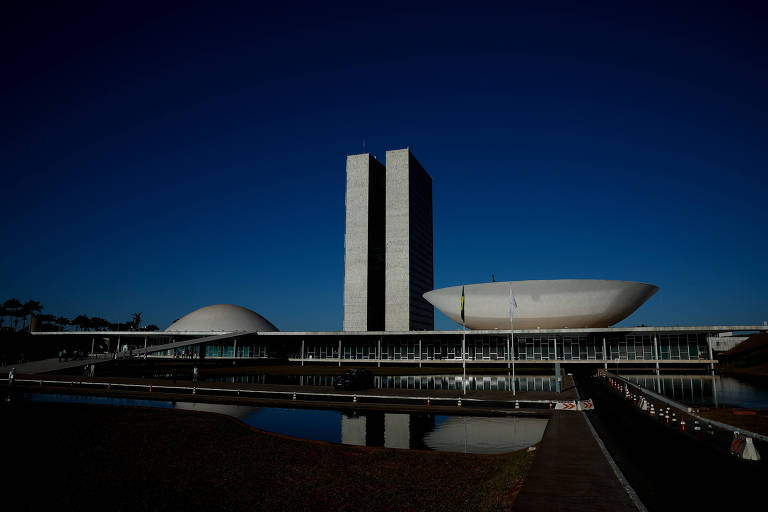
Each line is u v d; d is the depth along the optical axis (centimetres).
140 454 1605
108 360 6122
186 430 2017
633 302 6969
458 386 4128
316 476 1339
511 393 3269
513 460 1423
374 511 1050
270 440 1828
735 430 1844
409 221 13250
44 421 2234
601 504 928
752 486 1101
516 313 7006
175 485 1257
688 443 1631
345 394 3166
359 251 13012
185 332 9162
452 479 1298
